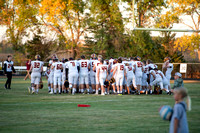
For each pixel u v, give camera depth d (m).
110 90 41.44
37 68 34.91
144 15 77.19
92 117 19.30
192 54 94.00
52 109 22.67
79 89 38.09
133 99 29.94
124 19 97.88
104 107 23.86
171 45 110.19
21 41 111.62
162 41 112.56
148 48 98.12
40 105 24.88
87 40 110.69
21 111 21.62
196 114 20.42
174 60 102.19
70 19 107.75
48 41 118.62
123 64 35.28
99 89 39.16
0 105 24.73
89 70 37.75
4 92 37.25
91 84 37.88
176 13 70.25
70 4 101.31
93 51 102.19
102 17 100.06
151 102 27.41
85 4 108.69
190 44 89.62
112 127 16.25
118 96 33.34
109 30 101.12
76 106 24.38
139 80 36.09
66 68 36.94
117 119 18.64
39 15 104.31
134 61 36.38
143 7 76.12
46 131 15.26
